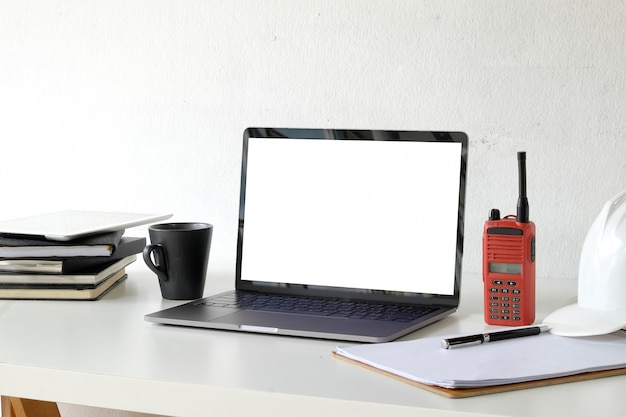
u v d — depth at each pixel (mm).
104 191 1763
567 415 815
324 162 1343
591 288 1118
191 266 1328
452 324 1193
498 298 1176
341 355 1022
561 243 1515
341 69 1593
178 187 1717
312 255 1338
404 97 1562
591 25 1454
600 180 1481
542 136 1499
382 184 1306
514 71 1500
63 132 1772
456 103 1536
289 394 892
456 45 1524
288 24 1614
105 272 1378
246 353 1045
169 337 1121
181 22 1678
